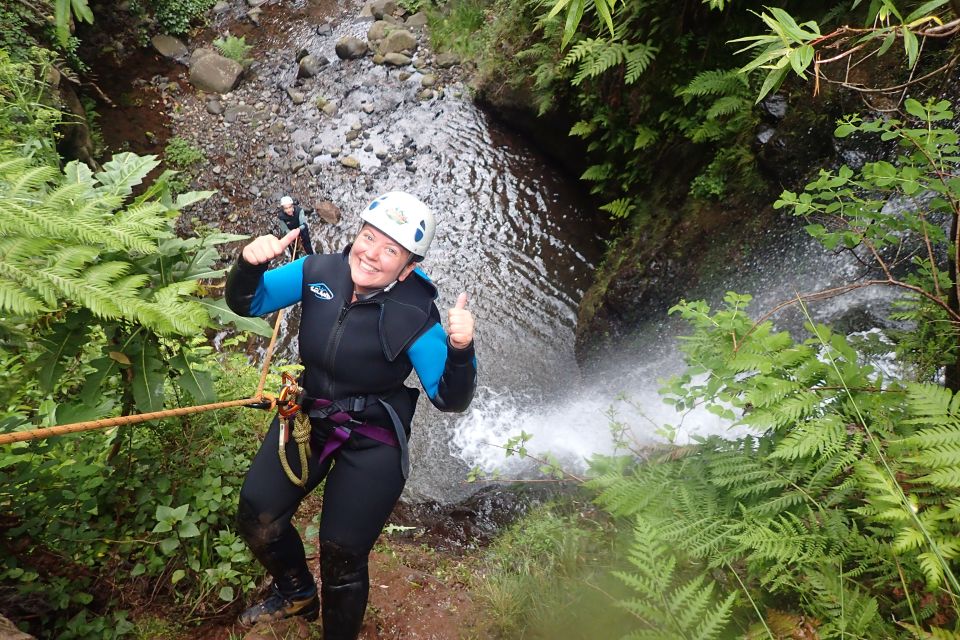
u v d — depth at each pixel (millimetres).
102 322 2492
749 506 2635
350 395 2320
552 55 7320
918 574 2070
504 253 7594
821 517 2414
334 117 9375
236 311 2316
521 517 4742
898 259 4430
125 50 9859
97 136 8414
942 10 2754
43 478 2674
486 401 6020
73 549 2686
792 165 5344
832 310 4668
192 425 3295
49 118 5738
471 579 3357
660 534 2541
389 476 2357
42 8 7008
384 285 2234
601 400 5852
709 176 5914
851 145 4898
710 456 2922
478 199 8188
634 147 6539
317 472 2443
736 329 2881
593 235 7809
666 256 6066
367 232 2176
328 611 2439
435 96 9484
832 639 2080
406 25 10562
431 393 2318
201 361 2795
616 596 2998
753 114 5520
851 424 2504
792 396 2666
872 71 4926
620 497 2902
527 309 7020
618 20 6211
